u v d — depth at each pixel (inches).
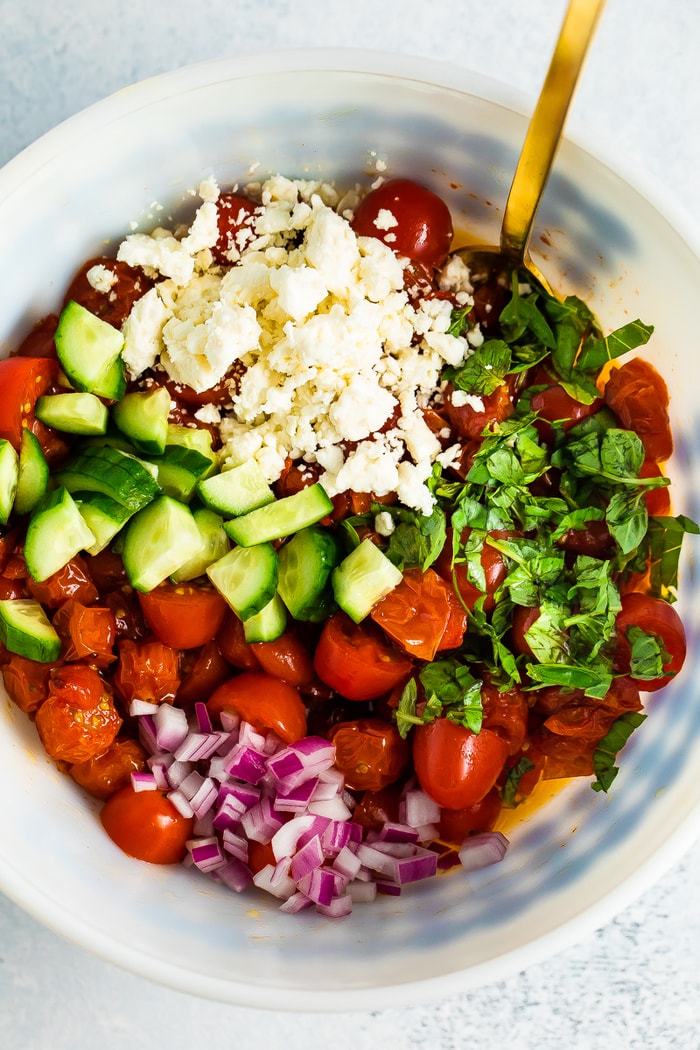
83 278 17.5
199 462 17.2
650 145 18.9
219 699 17.6
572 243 17.5
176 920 17.0
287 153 17.5
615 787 17.5
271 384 17.2
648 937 19.1
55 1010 19.0
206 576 17.8
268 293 17.1
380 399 17.0
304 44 18.7
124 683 17.4
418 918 17.5
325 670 17.5
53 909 16.4
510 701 17.5
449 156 17.3
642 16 18.8
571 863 17.4
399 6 18.7
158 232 17.6
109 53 18.6
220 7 18.6
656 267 17.1
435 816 17.8
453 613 17.3
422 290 17.5
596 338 17.8
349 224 17.8
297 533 17.5
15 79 18.5
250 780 17.6
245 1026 19.0
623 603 17.6
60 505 16.8
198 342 16.9
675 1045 19.1
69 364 17.0
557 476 17.9
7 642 17.0
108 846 17.4
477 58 18.8
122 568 17.5
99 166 16.9
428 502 17.1
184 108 16.7
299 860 17.4
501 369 17.4
